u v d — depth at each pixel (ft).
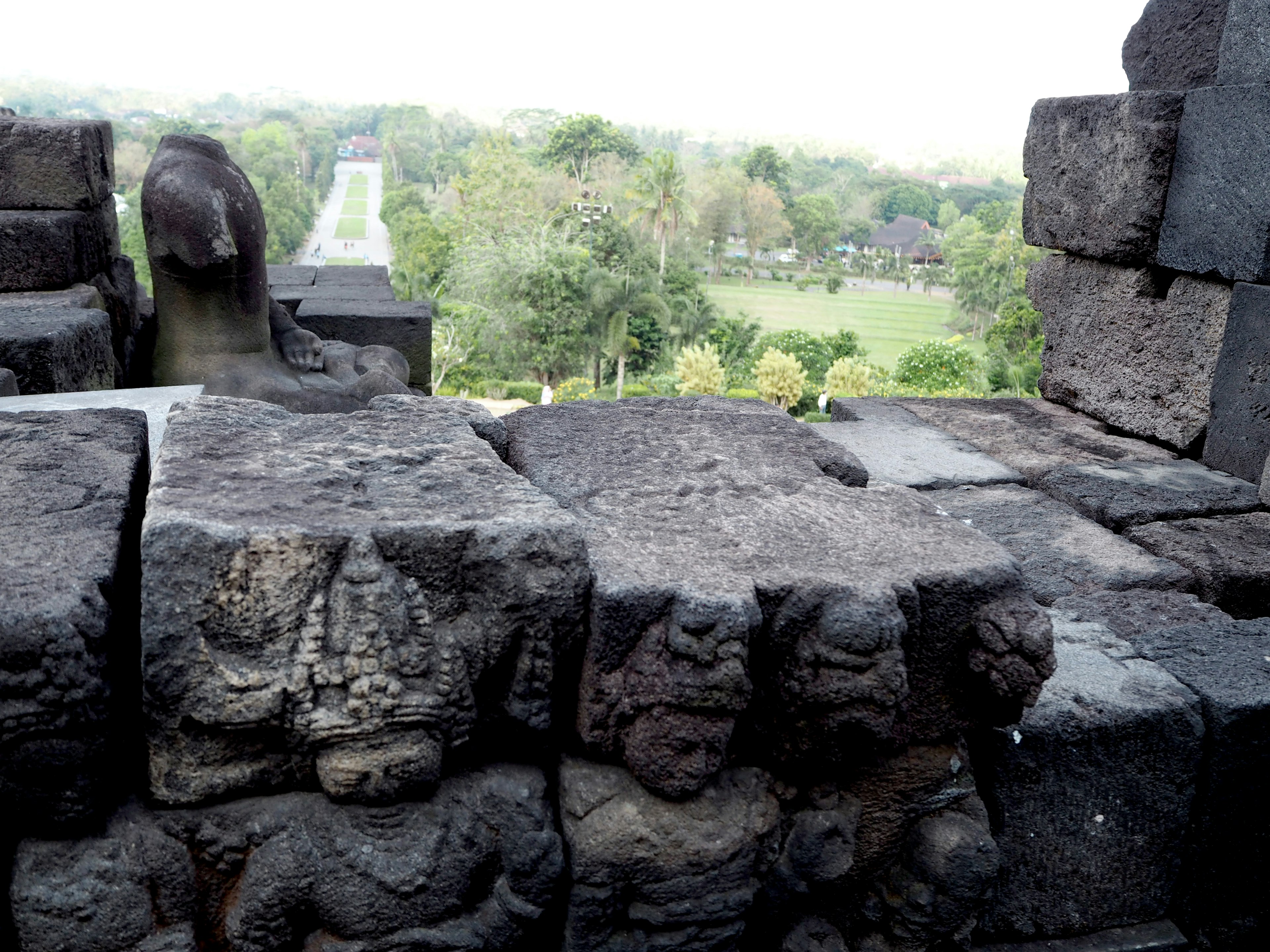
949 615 5.96
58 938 5.08
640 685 5.41
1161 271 13.66
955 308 236.22
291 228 264.72
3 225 16.15
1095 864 7.25
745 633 5.30
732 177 273.95
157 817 5.26
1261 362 11.80
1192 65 12.98
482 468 6.23
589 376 125.39
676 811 5.64
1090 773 7.02
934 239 322.96
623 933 5.74
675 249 173.47
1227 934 7.59
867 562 5.96
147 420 8.87
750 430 8.39
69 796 4.98
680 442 8.00
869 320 235.40
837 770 6.11
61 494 5.97
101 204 18.86
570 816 5.65
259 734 5.21
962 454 12.76
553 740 5.85
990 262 211.00
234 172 15.76
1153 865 7.36
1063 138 14.61
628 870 5.58
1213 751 7.14
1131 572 9.59
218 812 5.30
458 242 168.76
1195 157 12.52
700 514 6.55
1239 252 11.94
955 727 6.29
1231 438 12.25
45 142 17.17
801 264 310.04
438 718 5.26
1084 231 14.33
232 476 5.74
